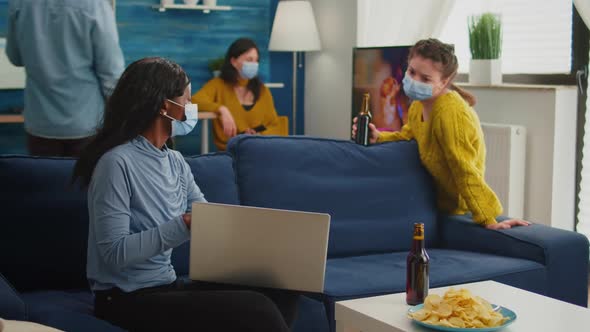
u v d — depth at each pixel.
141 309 2.21
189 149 5.97
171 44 5.81
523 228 3.29
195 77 5.93
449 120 3.40
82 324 2.19
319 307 2.66
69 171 2.77
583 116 4.59
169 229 2.24
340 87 5.87
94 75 3.91
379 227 3.37
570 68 4.67
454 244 3.46
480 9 5.16
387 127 4.76
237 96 5.38
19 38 3.89
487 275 2.96
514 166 4.57
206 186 3.01
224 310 2.14
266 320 2.14
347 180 3.36
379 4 5.45
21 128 5.35
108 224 2.20
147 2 5.69
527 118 4.61
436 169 3.51
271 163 3.22
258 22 6.09
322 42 6.02
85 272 2.76
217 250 2.28
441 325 2.02
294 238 2.24
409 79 3.46
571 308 2.29
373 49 4.85
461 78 5.29
